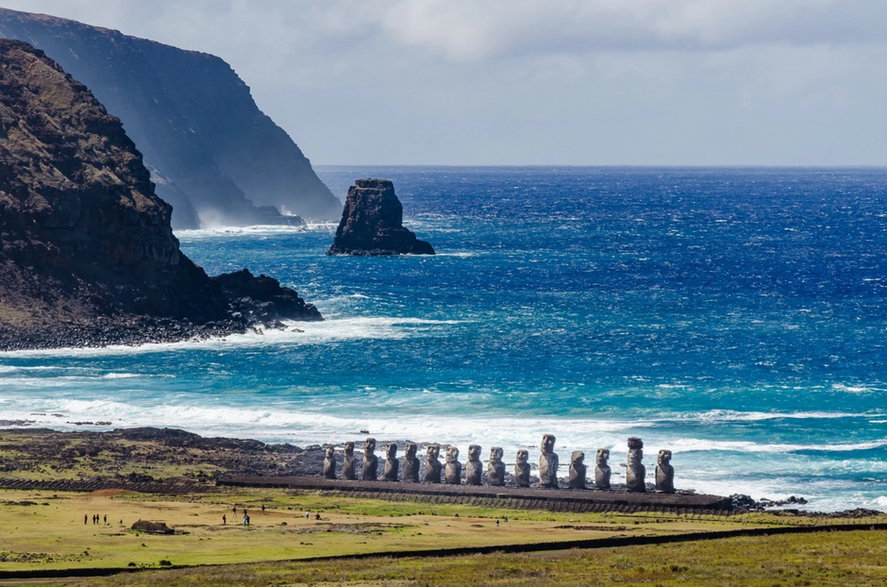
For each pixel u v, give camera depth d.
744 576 178.75
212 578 177.88
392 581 175.25
